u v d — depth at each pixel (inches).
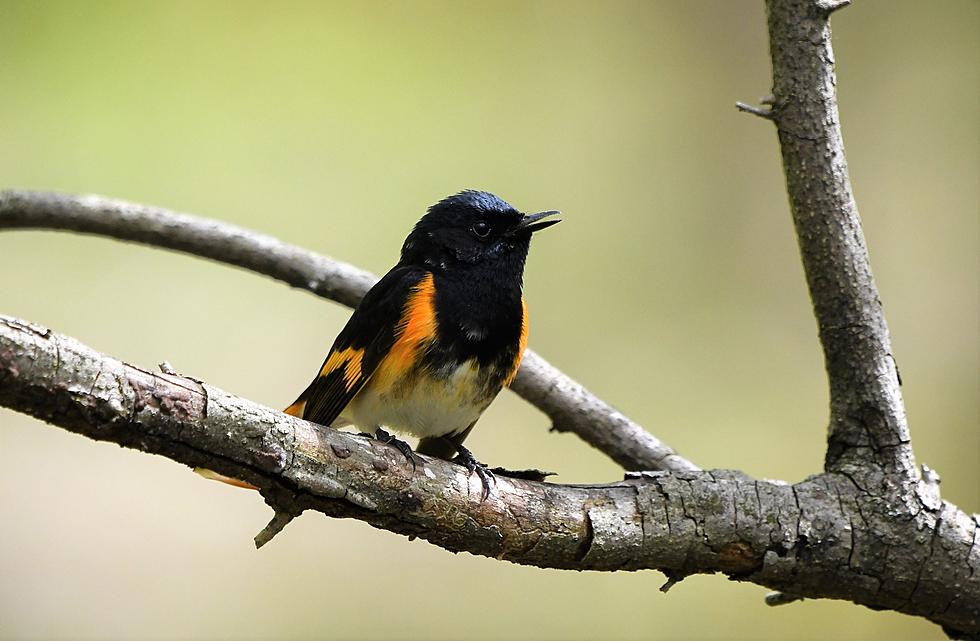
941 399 464.4
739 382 475.8
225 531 439.5
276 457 173.2
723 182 516.4
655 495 200.4
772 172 514.6
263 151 504.1
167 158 494.6
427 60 532.1
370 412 244.2
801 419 461.7
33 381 150.8
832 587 205.0
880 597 206.1
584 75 535.8
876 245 494.9
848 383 211.9
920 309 479.5
